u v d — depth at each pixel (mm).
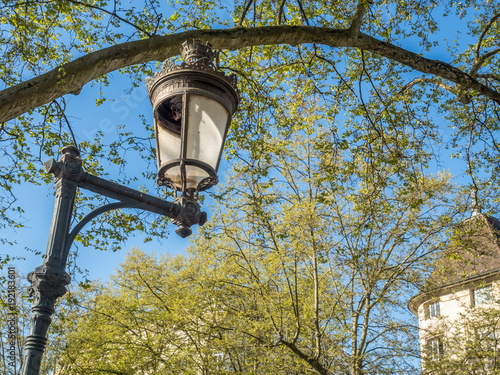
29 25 7363
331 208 19641
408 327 19203
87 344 19984
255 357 17484
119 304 21172
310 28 7539
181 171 4035
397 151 11133
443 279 20266
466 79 8945
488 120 12750
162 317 19844
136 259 22703
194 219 4055
